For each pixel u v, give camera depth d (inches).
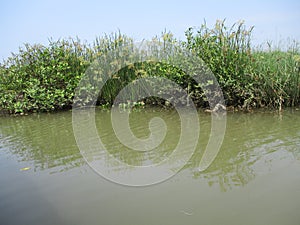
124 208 82.7
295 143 124.3
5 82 247.8
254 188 90.0
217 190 90.6
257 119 169.2
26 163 121.0
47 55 253.1
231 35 200.4
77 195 91.0
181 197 87.6
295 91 193.6
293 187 88.4
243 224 73.0
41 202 87.6
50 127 183.9
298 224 71.6
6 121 213.9
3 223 77.7
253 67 194.2
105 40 257.4
